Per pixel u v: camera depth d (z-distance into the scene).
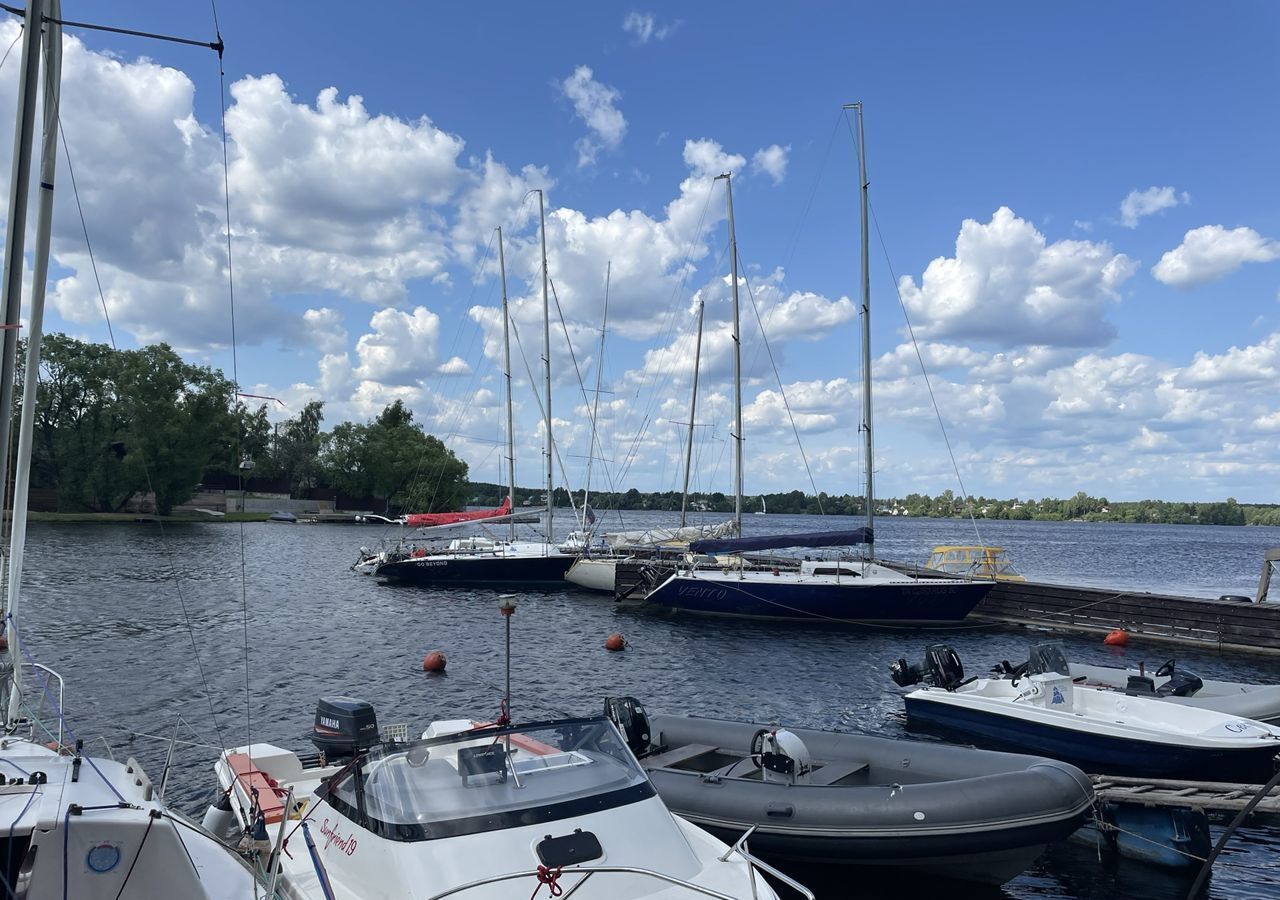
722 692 18.31
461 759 5.52
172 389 72.06
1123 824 9.56
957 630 26.94
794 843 8.27
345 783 5.79
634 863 5.04
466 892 4.66
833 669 20.88
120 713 15.51
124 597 30.38
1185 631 24.73
